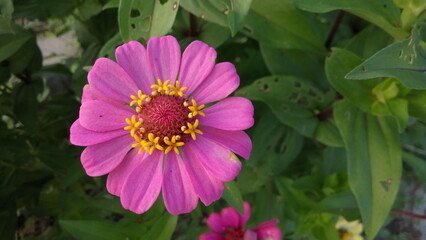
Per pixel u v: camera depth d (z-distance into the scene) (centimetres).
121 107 16
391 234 43
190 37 23
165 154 15
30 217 33
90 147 15
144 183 15
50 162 28
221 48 28
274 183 28
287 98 24
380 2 19
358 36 24
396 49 15
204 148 15
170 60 16
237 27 15
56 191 33
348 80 20
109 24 30
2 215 26
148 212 20
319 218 25
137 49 16
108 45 20
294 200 26
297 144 27
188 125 15
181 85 16
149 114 15
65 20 42
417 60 16
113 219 35
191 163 15
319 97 24
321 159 29
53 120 30
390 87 20
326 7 18
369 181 21
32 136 28
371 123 21
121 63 15
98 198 27
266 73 29
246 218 24
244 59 29
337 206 24
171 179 15
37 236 31
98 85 15
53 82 43
